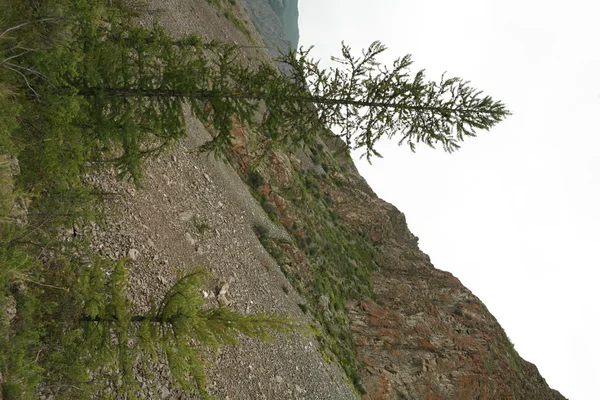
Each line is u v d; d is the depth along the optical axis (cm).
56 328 742
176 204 1867
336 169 5388
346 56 686
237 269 2119
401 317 3612
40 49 632
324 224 4109
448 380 3186
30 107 658
